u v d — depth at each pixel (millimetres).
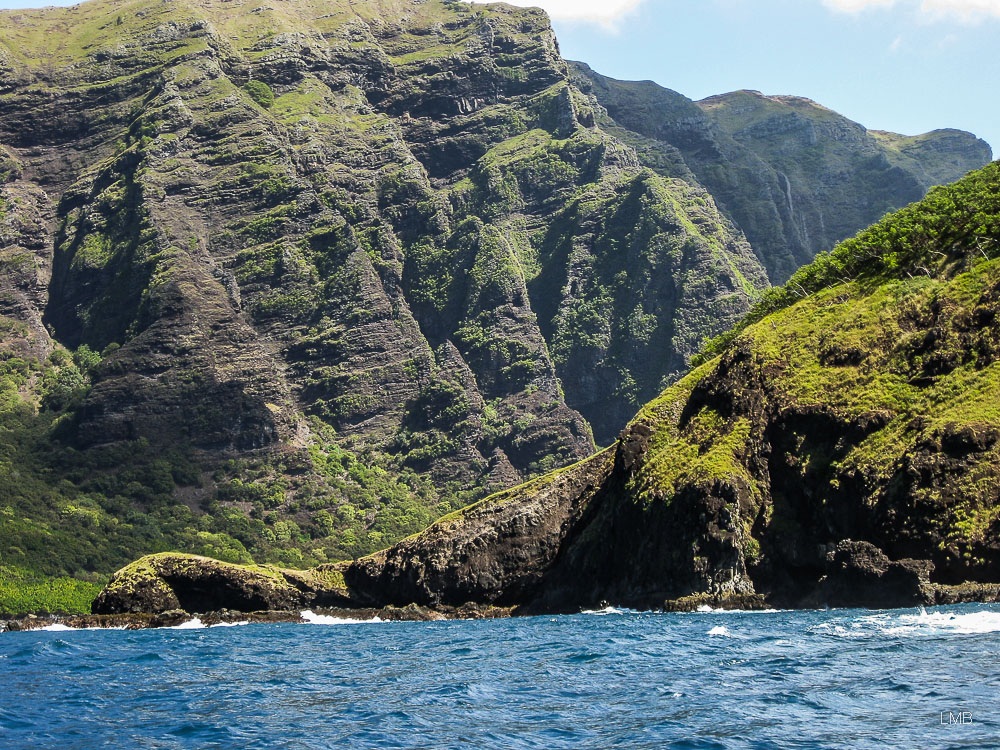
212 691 55531
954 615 75000
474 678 55969
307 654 76438
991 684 44312
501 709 46031
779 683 47812
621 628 86375
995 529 91312
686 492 113000
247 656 75938
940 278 123812
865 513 102062
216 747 41062
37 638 109938
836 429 110812
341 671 63344
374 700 50000
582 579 127062
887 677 46969
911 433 104438
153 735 43656
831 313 125812
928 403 106562
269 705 50094
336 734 42344
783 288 158000
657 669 55219
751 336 127000
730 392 122188
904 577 94688
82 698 54000
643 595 115625
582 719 43188
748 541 109562
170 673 65000
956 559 92562
